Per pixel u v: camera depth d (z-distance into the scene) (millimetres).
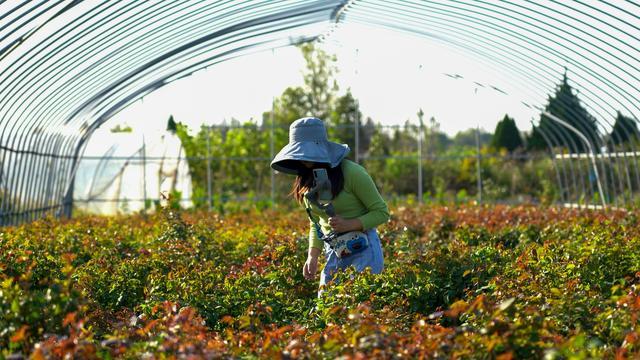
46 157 16281
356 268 6121
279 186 25547
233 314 6059
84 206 23719
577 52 13625
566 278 6348
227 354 4125
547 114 18406
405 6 14141
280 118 32188
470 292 5562
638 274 6402
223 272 7332
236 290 6320
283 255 8094
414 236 11586
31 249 7555
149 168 23797
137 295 6895
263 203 22594
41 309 4551
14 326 4367
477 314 4539
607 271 7281
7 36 8711
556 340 4215
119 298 6434
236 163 26156
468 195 27422
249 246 9242
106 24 11406
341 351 3947
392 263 7211
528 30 13648
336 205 6086
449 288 6160
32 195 15672
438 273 6301
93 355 4043
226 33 13695
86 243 8820
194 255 8203
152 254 7824
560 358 4234
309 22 15484
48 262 7004
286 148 5930
